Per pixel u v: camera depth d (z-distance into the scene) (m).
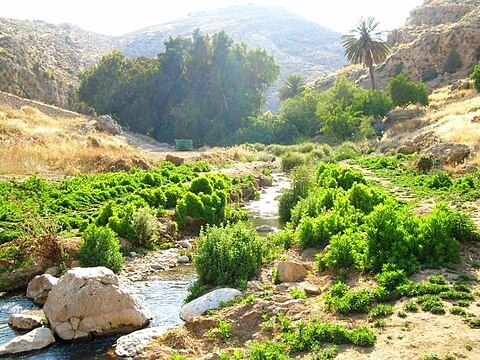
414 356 6.27
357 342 6.80
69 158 28.05
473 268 9.05
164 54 72.56
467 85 54.97
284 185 31.62
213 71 69.50
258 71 70.38
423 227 9.67
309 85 94.62
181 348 7.93
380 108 52.50
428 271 8.95
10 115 40.75
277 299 8.99
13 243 12.98
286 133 64.50
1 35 80.81
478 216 13.13
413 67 75.44
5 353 8.46
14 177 21.77
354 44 59.06
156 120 71.69
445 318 7.22
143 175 23.69
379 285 8.57
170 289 11.81
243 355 7.14
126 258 14.13
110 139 44.41
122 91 72.44
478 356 6.13
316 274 10.32
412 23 94.69
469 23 70.81
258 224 19.31
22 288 12.16
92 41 173.75
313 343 6.94
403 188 20.39
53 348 8.73
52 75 86.38
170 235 16.62
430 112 48.75
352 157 38.44
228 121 69.25
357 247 10.03
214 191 19.78
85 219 16.22
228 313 8.65
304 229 12.39
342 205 13.45
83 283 9.38
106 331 9.26
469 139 27.30
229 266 10.77
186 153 47.38
